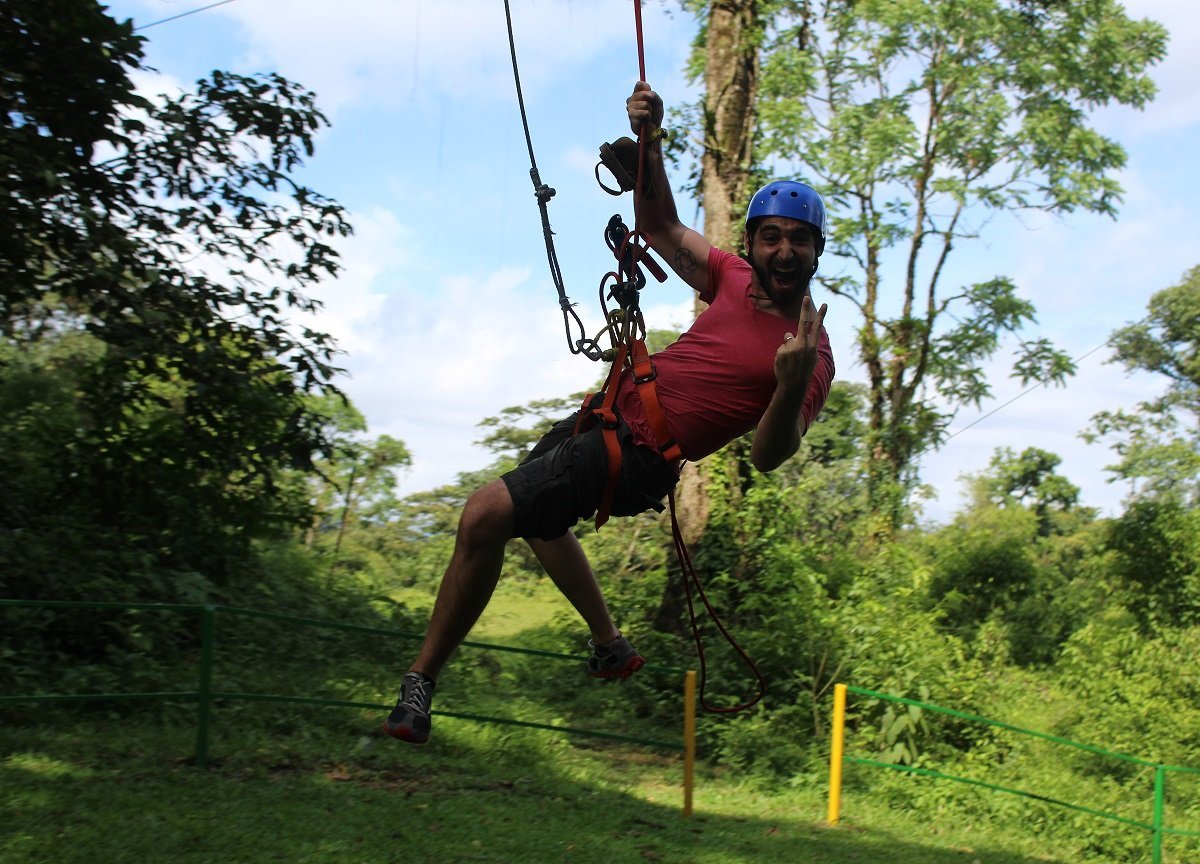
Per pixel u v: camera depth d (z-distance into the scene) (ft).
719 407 10.27
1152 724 44.01
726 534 43.91
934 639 40.40
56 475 35.96
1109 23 75.97
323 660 34.65
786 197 10.14
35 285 31.40
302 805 21.75
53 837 17.51
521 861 20.25
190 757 24.23
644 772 33.12
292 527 38.81
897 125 72.69
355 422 64.54
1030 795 31.96
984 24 75.20
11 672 26.81
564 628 47.47
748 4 48.34
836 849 25.75
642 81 11.21
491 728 32.01
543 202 11.87
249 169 34.65
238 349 36.11
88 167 32.60
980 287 80.23
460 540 10.48
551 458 10.44
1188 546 59.26
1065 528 152.05
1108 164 76.95
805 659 39.40
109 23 30.76
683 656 41.04
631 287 10.85
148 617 30.96
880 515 64.39
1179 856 33.68
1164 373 133.49
